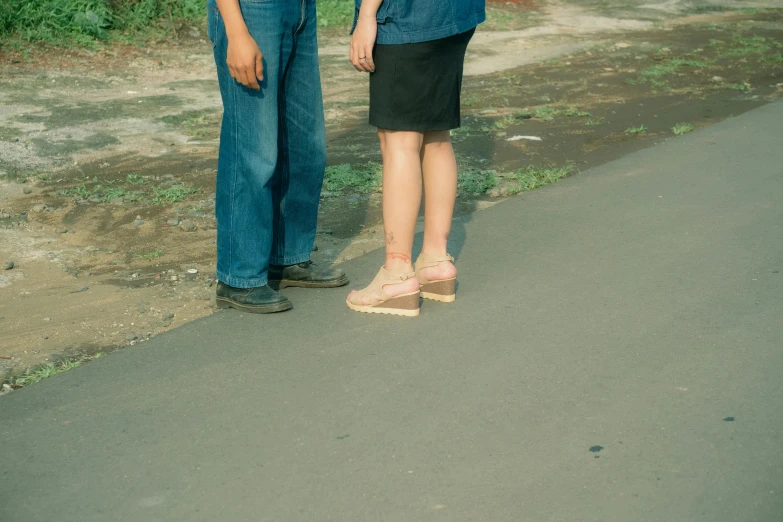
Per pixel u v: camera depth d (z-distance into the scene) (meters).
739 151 5.78
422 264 3.46
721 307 3.40
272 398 2.76
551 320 3.30
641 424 2.61
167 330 3.38
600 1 14.91
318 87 3.45
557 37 11.48
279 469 2.40
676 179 5.15
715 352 3.04
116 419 2.64
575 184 5.11
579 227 4.34
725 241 4.11
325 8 11.51
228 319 3.33
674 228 4.30
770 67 9.49
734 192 4.88
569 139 6.46
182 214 4.76
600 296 3.51
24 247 4.26
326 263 4.02
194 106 7.31
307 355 3.04
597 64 9.68
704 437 2.54
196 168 5.65
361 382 2.85
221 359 3.01
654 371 2.91
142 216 4.73
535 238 4.19
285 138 3.42
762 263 3.84
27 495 2.30
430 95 3.08
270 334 3.20
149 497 2.29
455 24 3.01
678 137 6.22
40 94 7.37
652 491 2.30
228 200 3.31
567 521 2.19
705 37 11.81
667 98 7.91
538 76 9.02
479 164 5.79
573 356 3.02
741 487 2.32
